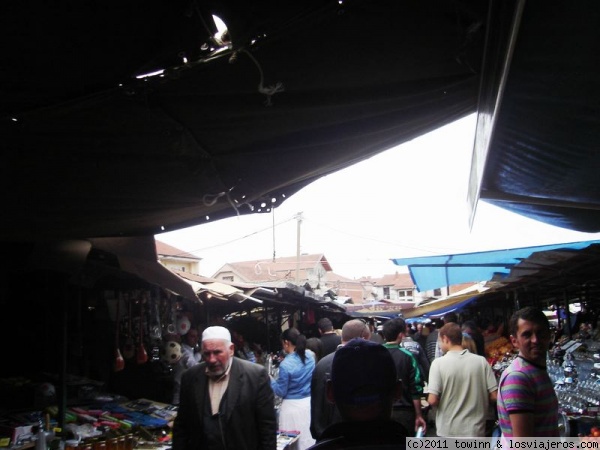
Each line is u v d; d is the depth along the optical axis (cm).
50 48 166
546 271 663
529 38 172
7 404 482
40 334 554
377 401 167
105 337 623
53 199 305
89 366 615
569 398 502
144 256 521
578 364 581
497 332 1113
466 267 844
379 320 2544
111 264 533
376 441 163
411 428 480
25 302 549
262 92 214
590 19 158
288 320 1487
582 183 370
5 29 154
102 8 152
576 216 507
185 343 716
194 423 348
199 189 318
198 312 849
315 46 195
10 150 235
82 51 170
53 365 551
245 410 346
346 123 264
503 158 336
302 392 605
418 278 877
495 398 448
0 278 495
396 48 207
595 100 223
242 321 1093
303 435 591
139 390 652
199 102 215
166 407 576
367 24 188
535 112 246
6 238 391
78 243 447
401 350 500
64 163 254
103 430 471
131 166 267
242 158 284
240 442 340
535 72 201
